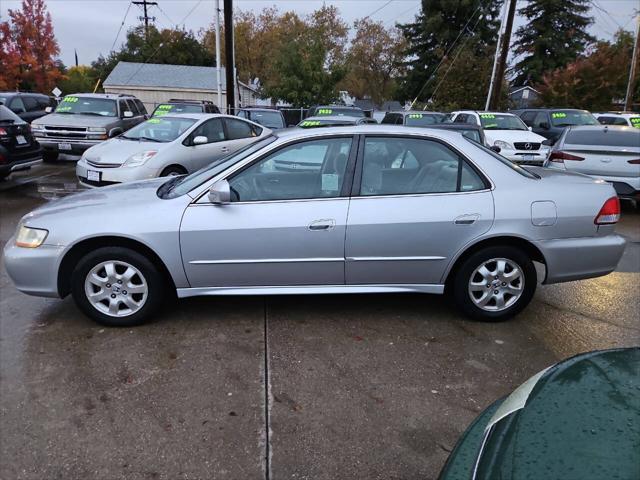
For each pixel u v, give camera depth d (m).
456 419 3.00
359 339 3.95
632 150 8.77
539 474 1.49
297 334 4.01
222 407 3.07
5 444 2.73
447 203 3.98
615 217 4.19
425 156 4.09
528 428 1.72
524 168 4.61
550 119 15.73
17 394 3.16
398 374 3.46
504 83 27.31
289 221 3.88
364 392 3.25
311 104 33.16
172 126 9.33
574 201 4.09
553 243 4.08
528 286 4.20
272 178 4.01
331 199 3.95
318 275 4.02
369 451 2.73
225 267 3.95
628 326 4.32
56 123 12.59
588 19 43.88
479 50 37.66
